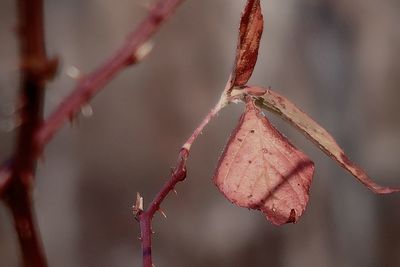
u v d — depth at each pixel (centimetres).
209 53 329
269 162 51
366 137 364
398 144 358
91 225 313
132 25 312
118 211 316
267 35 349
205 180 310
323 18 358
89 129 318
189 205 311
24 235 42
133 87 322
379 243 342
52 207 312
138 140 320
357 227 340
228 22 332
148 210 50
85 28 317
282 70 351
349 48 363
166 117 322
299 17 355
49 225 312
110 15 314
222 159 51
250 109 51
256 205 51
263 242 317
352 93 363
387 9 366
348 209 339
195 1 325
